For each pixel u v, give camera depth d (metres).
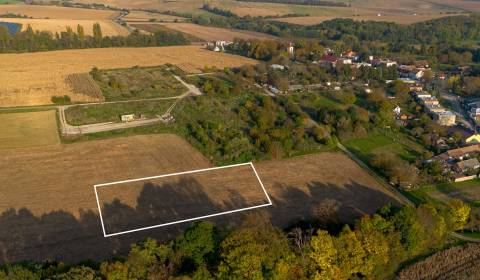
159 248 76.69
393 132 159.00
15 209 103.69
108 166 125.56
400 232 86.25
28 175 119.00
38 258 87.56
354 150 143.00
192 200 110.19
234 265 69.56
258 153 134.88
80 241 93.38
